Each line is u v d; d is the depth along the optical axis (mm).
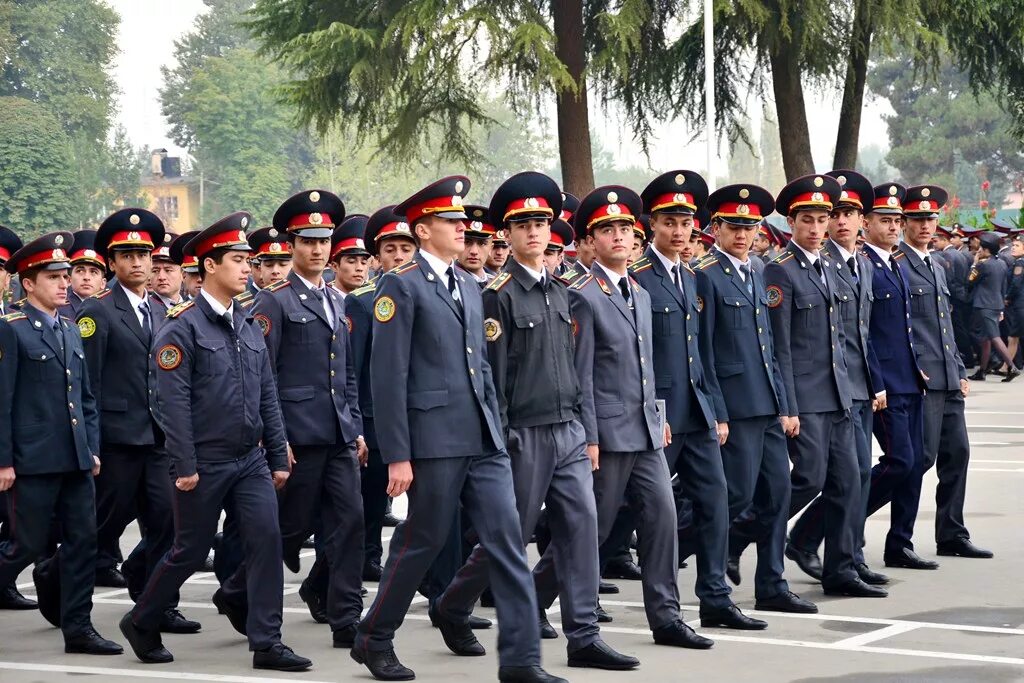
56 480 7008
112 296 8086
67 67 72750
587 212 6828
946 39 27078
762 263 8484
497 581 5969
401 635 7359
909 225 9016
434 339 6047
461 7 24906
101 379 7922
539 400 6246
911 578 8523
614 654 6344
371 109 28094
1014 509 10883
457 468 6027
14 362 6914
